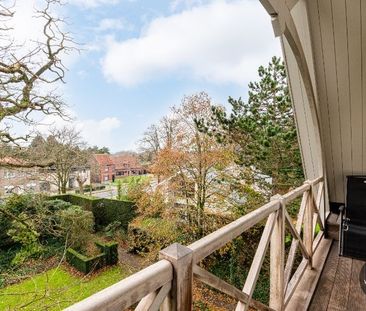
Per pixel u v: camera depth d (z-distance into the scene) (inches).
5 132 191.0
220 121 287.0
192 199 288.8
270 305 70.8
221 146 283.6
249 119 276.8
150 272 26.3
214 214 282.0
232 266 271.6
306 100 122.6
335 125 127.0
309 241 105.7
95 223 465.1
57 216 260.1
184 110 293.0
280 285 69.0
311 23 99.1
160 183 290.5
